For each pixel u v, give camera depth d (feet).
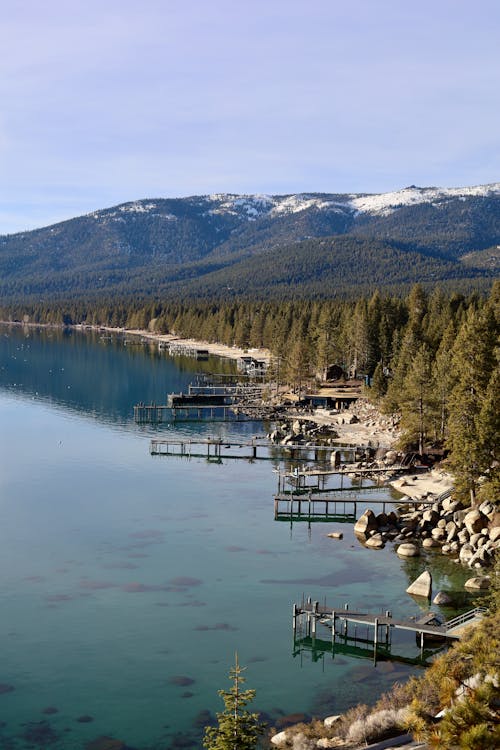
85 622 187.21
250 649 174.29
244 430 451.94
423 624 177.17
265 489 319.27
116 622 187.42
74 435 433.07
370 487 320.50
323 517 279.90
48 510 283.38
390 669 164.96
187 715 146.61
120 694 154.30
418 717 84.58
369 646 176.86
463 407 263.29
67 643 176.14
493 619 145.07
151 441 395.34
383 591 207.72
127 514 279.90
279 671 163.94
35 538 249.96
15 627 183.73
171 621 188.14
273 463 368.07
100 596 203.10
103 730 141.08
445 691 84.07
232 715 129.29
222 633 182.09
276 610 195.52
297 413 492.54
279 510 288.30
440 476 319.88
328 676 161.79
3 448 394.52
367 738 122.93
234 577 217.77
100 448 399.03
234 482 331.16
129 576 217.56
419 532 258.16
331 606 196.54
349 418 458.50
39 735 139.64
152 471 349.41
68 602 199.11
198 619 189.57
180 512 283.59
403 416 357.20
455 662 116.37
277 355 612.70
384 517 266.36
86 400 565.94
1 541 246.27
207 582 213.66
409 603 199.21
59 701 151.74
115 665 166.20
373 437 410.52
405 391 366.84
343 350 629.51
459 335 342.03
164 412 517.14
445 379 333.83
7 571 220.02
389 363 563.89
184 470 352.69
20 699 152.15
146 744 136.56
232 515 281.13
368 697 152.46
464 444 255.29
